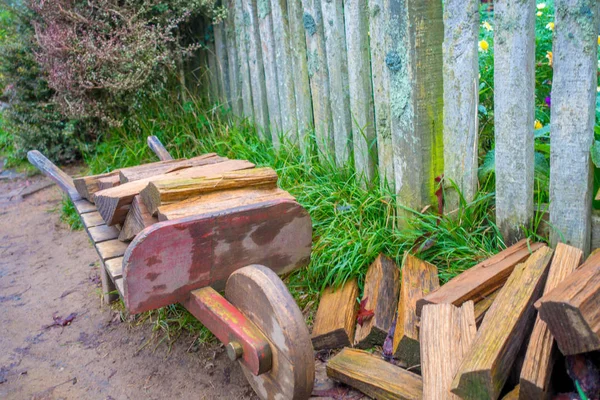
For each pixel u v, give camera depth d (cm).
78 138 578
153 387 250
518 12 228
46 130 578
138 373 261
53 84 482
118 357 276
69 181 359
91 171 508
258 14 430
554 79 223
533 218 254
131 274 194
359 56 322
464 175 274
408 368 222
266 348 190
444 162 283
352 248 288
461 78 263
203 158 320
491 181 287
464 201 271
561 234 238
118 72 468
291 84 409
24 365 276
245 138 459
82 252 413
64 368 271
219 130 478
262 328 195
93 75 464
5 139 659
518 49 232
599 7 206
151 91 501
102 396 247
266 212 220
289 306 187
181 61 504
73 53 472
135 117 510
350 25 322
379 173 322
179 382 251
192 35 523
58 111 554
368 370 217
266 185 248
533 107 239
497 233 262
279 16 400
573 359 167
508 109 242
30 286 365
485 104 339
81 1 486
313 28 360
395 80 280
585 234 233
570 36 214
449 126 274
